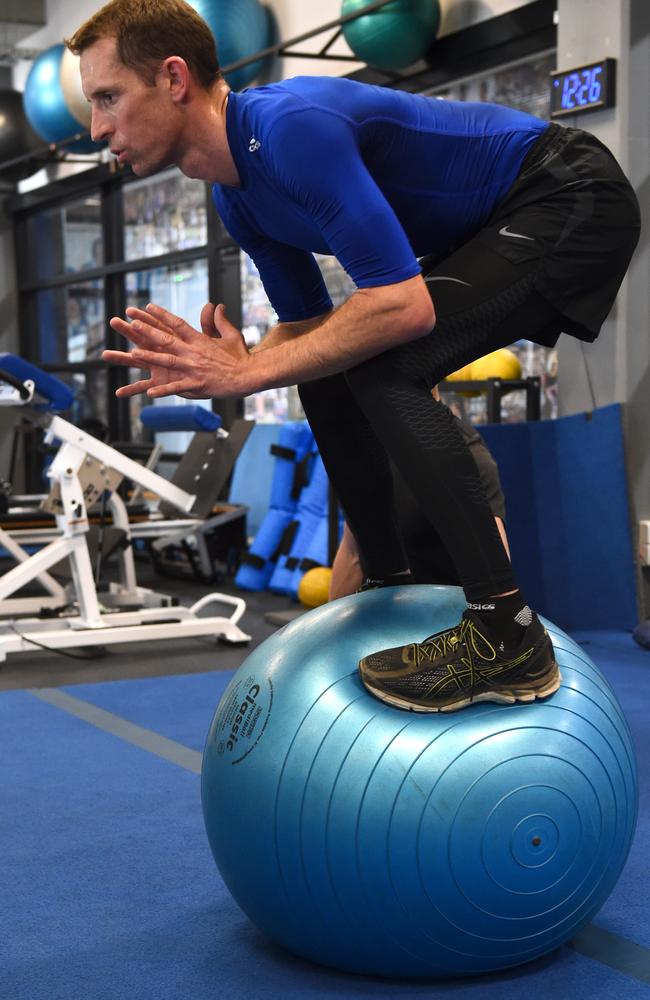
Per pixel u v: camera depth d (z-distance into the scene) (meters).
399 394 1.61
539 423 4.84
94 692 3.91
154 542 6.30
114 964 1.82
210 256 8.01
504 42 5.73
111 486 5.00
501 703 1.64
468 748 1.60
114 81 1.62
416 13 5.77
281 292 1.99
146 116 1.62
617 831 1.71
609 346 4.87
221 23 6.56
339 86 1.60
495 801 1.59
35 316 10.67
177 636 4.70
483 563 1.61
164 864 2.27
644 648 4.42
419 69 6.26
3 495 5.72
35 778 2.88
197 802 2.67
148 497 7.40
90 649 4.66
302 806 1.62
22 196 10.27
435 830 1.57
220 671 4.28
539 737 1.63
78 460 4.70
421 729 1.61
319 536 6.04
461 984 1.72
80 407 9.98
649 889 2.11
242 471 7.38
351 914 1.63
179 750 3.14
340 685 1.68
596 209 1.73
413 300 1.54
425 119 1.68
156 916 2.02
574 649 1.81
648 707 3.51
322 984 1.73
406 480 1.62
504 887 1.61
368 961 1.69
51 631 4.77
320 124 1.54
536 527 4.84
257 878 1.71
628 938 1.90
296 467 6.30
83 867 2.26
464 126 1.71
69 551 4.64
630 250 1.79
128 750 3.15
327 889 1.62
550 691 1.66
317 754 1.63
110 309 9.38
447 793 1.58
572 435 4.82
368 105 1.60
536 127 1.78
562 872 1.64
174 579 6.96
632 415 4.86
